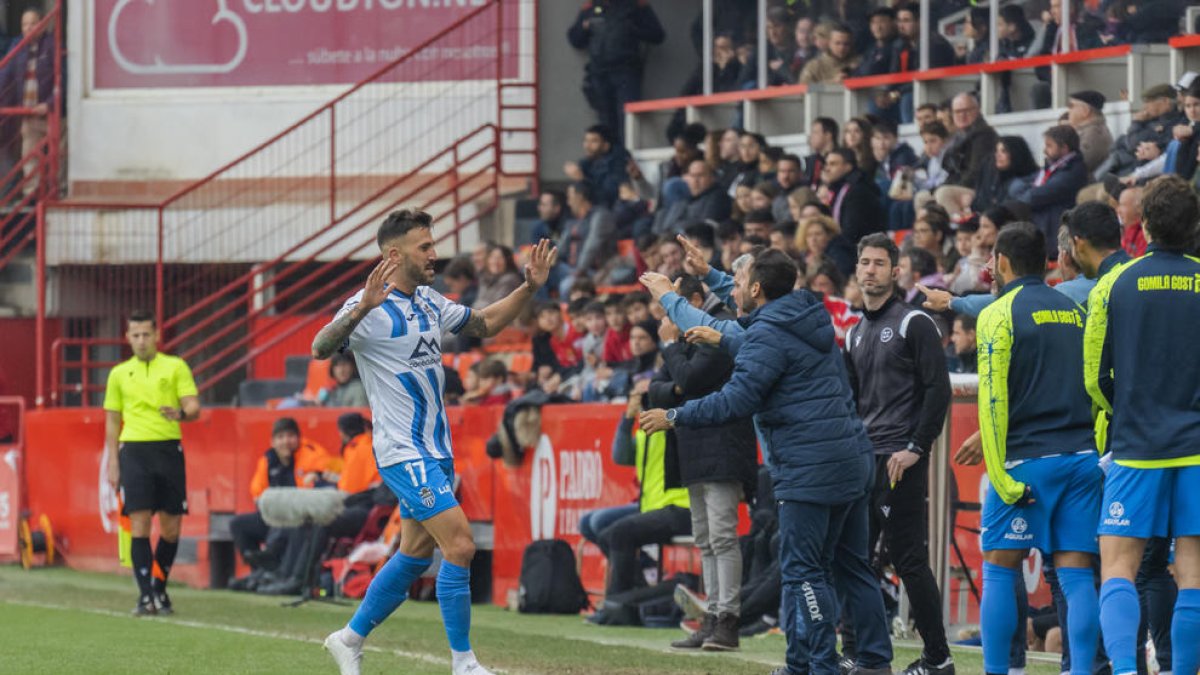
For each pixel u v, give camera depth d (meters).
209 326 76.44
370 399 29.20
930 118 53.78
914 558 30.61
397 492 28.95
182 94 77.56
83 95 78.31
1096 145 49.91
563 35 74.75
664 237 53.84
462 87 75.56
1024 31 55.94
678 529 42.09
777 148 58.78
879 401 31.30
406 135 75.88
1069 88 53.94
